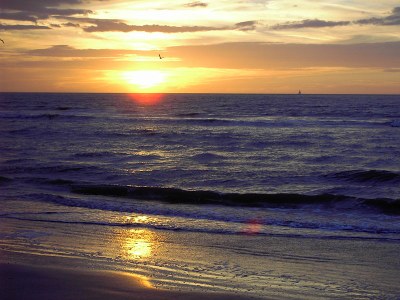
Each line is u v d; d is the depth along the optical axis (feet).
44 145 95.96
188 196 49.93
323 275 25.48
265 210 44.60
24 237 32.71
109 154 83.41
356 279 24.82
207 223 38.86
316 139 106.42
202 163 75.05
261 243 32.65
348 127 136.67
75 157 80.23
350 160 78.13
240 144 98.63
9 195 49.80
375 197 50.70
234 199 48.96
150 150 89.86
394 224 38.81
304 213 43.34
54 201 46.91
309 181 60.34
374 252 30.53
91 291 21.34
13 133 117.70
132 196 51.31
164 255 28.91
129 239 33.04
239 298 20.95
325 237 34.53
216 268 26.30
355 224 38.83
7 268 24.76
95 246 30.73
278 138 108.17
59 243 31.24
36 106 260.42
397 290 23.04
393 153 85.40
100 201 47.37
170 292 21.45
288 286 23.30
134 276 23.86
